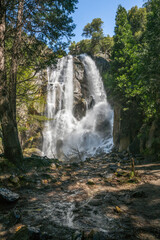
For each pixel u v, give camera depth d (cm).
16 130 509
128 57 1126
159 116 836
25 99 844
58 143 2175
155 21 616
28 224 212
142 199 289
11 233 191
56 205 278
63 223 215
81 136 2292
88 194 334
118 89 1225
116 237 179
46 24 569
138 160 808
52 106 2328
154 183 380
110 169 586
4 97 473
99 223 213
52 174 496
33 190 362
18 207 269
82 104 2662
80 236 169
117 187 373
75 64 2922
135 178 413
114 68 1336
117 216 232
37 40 594
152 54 627
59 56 652
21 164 499
